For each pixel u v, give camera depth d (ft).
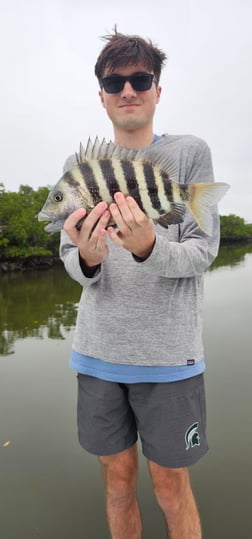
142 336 2.35
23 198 54.65
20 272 40.86
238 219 116.67
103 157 1.98
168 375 2.33
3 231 44.37
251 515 3.31
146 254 2.00
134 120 2.52
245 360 7.09
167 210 2.05
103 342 2.46
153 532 3.11
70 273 2.51
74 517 3.39
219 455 4.17
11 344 9.38
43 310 15.08
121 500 2.59
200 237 2.32
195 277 2.47
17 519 3.37
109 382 2.48
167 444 2.35
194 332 2.42
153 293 2.35
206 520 3.26
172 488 2.41
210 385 6.00
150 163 2.02
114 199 1.94
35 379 6.84
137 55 2.47
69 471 4.07
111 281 2.43
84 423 2.63
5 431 4.93
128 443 2.62
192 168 2.46
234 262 37.45
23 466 4.16
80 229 1.94
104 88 2.58
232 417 4.96
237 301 13.53
